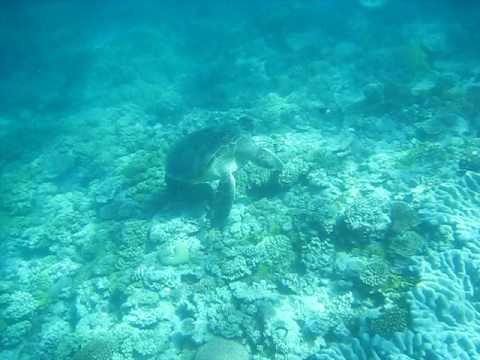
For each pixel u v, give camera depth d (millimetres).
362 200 7145
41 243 10961
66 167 14336
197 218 8492
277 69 18203
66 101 22297
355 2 26109
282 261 7008
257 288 6723
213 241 7828
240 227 7875
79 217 11156
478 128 10336
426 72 14688
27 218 12258
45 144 17578
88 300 8281
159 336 6836
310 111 13195
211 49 24188
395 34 19875
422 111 11562
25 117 22453
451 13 22250
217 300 6867
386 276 6039
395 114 11898
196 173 8047
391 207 6941
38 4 46688
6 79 29109
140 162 11539
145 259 8203
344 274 6445
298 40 20766
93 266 8992
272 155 8477
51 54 31812
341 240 6957
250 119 12477
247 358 6008
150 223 9023
